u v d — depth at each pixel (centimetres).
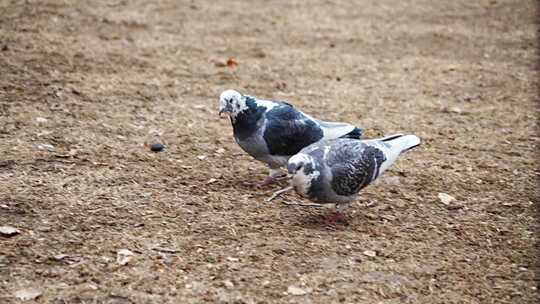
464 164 1047
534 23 2148
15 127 1055
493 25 2130
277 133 859
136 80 1395
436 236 791
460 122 1267
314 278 671
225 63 1579
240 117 854
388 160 804
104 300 609
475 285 679
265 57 1672
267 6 2297
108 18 1902
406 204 883
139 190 864
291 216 823
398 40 1925
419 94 1440
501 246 773
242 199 866
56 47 1548
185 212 810
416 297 649
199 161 1000
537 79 1568
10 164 906
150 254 698
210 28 1933
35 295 605
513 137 1190
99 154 982
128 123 1138
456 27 2103
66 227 742
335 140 791
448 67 1656
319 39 1897
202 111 1246
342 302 631
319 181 740
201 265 684
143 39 1736
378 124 1234
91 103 1221
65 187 850
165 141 1071
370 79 1537
